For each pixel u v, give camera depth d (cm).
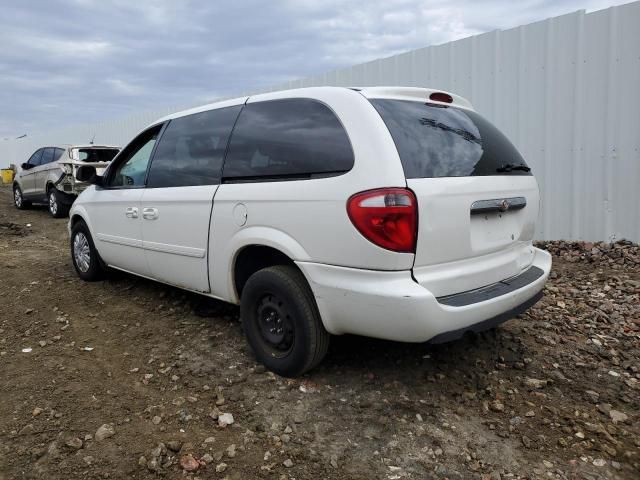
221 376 345
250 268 370
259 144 351
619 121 588
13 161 2745
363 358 362
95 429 286
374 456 264
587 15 600
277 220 321
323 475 251
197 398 319
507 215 338
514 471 253
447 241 288
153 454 264
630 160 584
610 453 265
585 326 419
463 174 306
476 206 304
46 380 343
